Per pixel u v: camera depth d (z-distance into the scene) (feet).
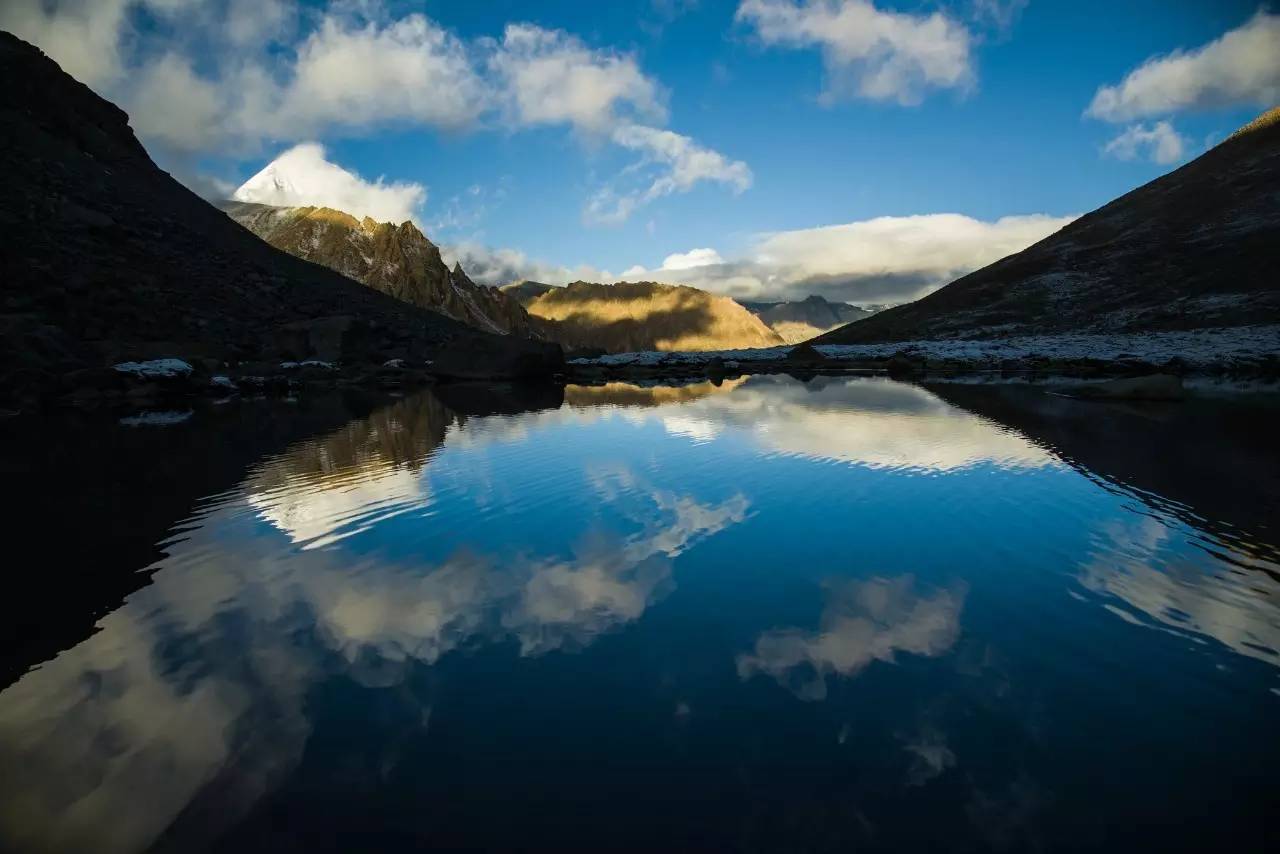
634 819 12.23
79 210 164.14
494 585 24.66
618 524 32.42
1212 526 30.63
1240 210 297.12
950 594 23.25
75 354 104.12
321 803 12.82
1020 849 11.42
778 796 12.84
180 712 16.22
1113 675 17.56
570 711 15.97
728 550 28.27
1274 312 204.44
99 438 62.13
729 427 65.05
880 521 32.14
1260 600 22.41
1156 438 54.60
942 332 324.39
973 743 14.56
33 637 20.74
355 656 19.10
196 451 54.49
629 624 21.07
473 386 140.67
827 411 78.23
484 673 17.95
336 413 83.87
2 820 12.55
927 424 65.00
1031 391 104.83
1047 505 34.53
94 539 30.83
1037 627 20.53
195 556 28.35
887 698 16.43
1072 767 13.71
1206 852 11.44
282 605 23.00
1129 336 216.13
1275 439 53.26
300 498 38.27
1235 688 16.88
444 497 38.17
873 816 12.23
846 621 21.09
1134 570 25.31
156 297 149.79
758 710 15.92
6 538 31.17
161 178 248.73
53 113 214.69
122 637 20.61
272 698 16.83
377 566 26.89
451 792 13.08
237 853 11.62
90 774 13.91
